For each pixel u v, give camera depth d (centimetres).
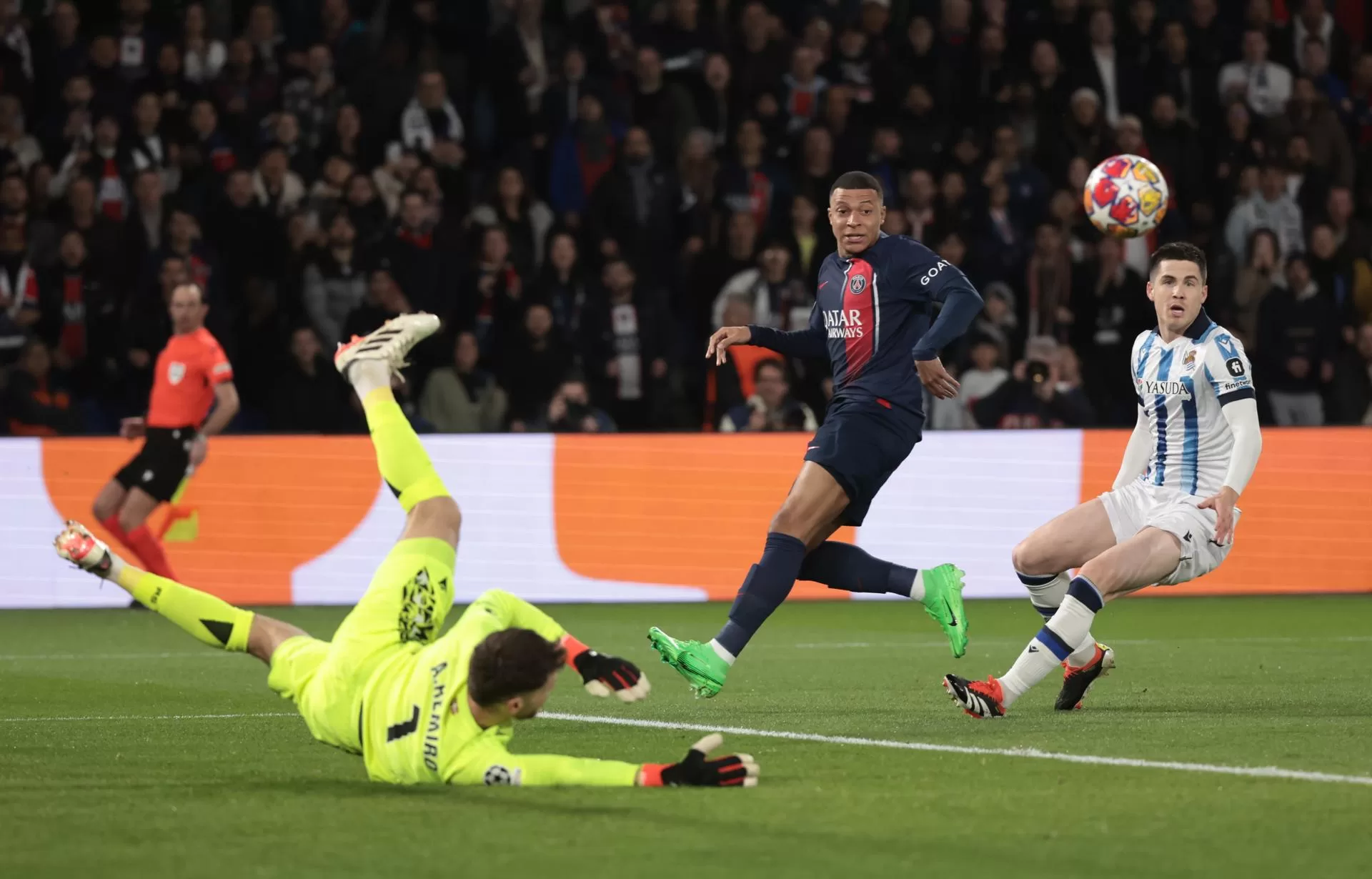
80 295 5088
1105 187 2977
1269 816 1534
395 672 1683
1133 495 2378
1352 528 4541
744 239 5250
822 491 2294
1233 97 5928
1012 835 1449
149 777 1784
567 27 5931
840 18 6022
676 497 4478
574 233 5288
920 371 2230
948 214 5412
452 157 5391
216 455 4356
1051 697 2525
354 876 1309
